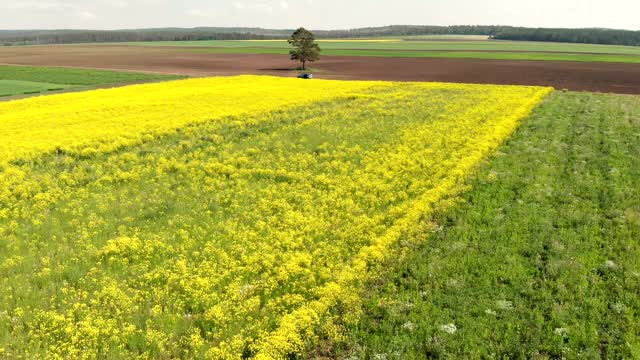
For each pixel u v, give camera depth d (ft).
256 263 49.21
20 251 51.80
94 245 53.16
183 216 60.90
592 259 47.93
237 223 59.31
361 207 63.93
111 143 94.63
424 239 53.16
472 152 84.53
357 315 40.24
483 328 38.11
